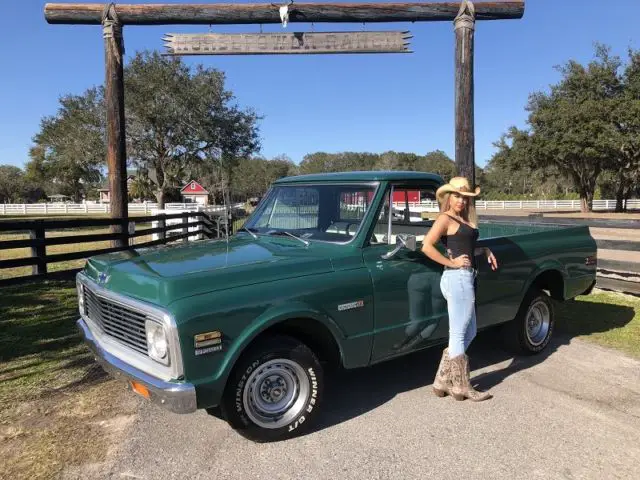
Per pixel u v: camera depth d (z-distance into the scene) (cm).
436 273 418
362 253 381
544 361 513
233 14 803
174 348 295
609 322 646
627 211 3847
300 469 316
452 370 411
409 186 423
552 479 309
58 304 725
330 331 360
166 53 809
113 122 885
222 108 3391
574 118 3353
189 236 1450
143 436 355
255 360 329
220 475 309
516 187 8462
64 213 4456
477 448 343
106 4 816
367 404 411
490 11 784
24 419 380
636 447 346
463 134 791
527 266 494
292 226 448
